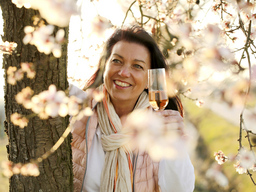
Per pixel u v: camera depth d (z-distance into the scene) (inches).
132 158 76.3
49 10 50.2
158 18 133.4
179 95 115.3
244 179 197.3
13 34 55.8
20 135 57.8
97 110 78.9
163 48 119.9
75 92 78.8
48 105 56.1
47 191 59.3
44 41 54.7
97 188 76.0
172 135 39.8
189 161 77.5
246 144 197.8
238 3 74.7
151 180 77.9
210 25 47.0
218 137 199.3
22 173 58.0
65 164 61.0
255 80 48.1
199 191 207.2
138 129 39.3
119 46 73.6
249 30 74.5
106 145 75.6
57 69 57.5
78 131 75.6
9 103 58.1
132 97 75.2
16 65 56.0
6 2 55.6
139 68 74.4
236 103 47.3
